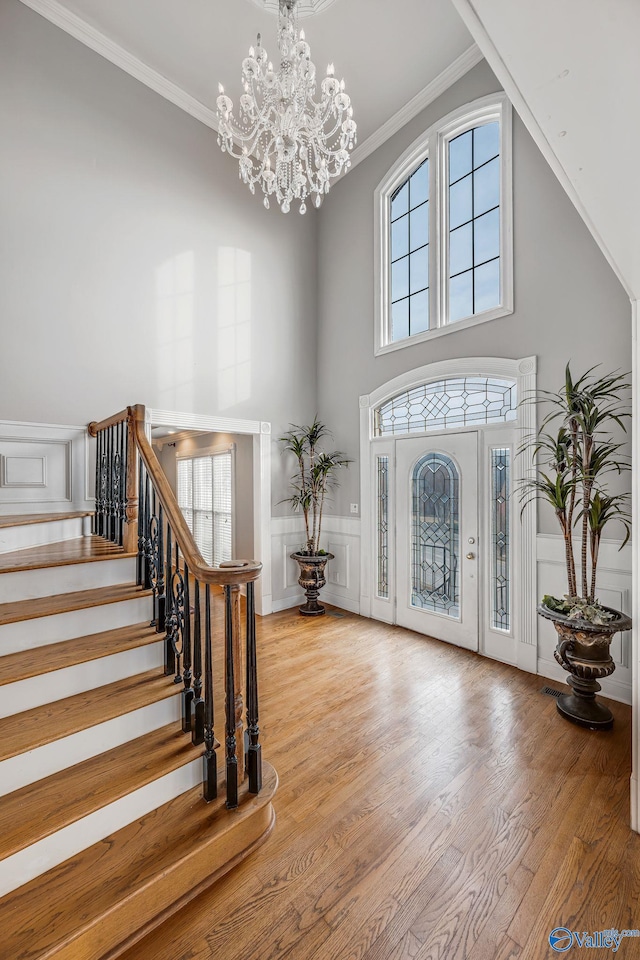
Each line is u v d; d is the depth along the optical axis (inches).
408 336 162.7
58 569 81.4
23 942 43.5
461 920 54.2
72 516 112.3
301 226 197.0
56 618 72.8
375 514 173.8
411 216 167.8
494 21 40.7
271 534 184.2
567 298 117.2
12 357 119.8
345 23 131.9
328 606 191.5
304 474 192.2
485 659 132.2
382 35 135.7
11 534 94.7
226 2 126.6
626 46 38.3
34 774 56.6
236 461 206.7
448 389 149.2
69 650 70.0
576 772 81.1
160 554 79.0
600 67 40.8
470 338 140.7
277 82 97.7
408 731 94.2
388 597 167.9
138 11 129.3
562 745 89.3
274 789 66.3
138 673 74.3
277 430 186.7
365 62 144.8
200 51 141.8
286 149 101.3
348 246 188.4
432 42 138.3
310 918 54.1
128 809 57.6
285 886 58.2
